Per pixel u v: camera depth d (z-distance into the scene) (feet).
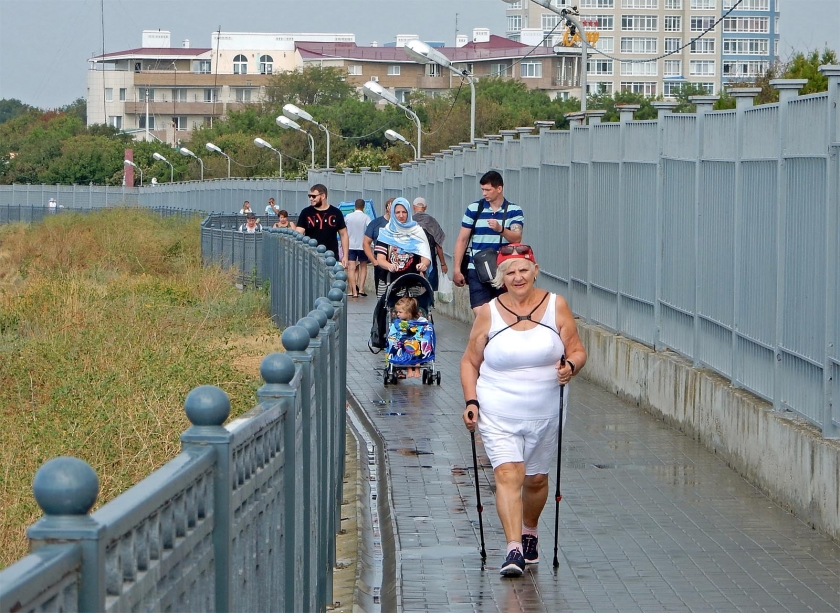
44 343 92.38
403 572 47.11
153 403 68.54
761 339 61.67
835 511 49.98
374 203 233.14
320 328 44.86
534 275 46.11
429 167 184.44
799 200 55.93
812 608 42.37
